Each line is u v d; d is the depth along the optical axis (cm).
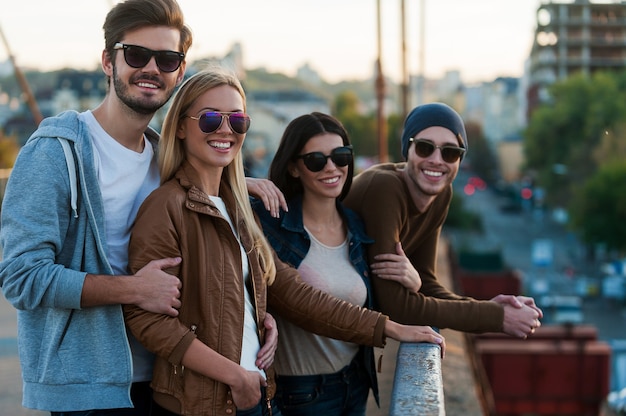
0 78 11950
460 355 727
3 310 915
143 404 278
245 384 259
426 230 385
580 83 8144
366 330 303
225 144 276
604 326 4306
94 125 270
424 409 211
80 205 258
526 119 14238
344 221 342
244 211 286
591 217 5794
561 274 5938
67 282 246
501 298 349
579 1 13188
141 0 264
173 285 254
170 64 268
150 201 264
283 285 306
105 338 255
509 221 8900
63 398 255
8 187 254
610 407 1803
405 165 385
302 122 330
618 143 6488
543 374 1276
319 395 336
